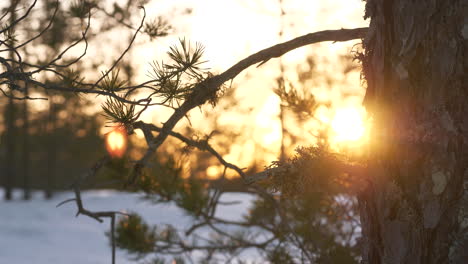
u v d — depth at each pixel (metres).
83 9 2.84
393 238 1.80
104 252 13.23
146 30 2.73
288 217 3.52
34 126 30.94
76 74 2.23
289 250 3.43
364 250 1.93
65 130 27.61
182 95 2.00
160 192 3.35
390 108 1.84
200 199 3.40
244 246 3.64
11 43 2.24
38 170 38.44
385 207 1.83
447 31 1.72
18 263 11.64
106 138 2.01
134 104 1.90
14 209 22.02
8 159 30.94
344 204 3.24
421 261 1.74
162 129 2.19
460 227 1.68
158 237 3.82
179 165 3.30
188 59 1.92
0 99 26.31
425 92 1.75
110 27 2.84
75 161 31.14
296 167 1.95
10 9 2.12
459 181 1.69
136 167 2.60
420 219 1.75
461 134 1.68
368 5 1.94
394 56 1.83
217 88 2.12
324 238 3.24
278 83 3.35
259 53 2.11
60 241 14.65
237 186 3.41
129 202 22.06
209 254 3.75
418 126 1.75
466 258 1.67
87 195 28.64
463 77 1.69
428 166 1.74
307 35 2.09
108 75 1.94
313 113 3.20
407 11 1.79
